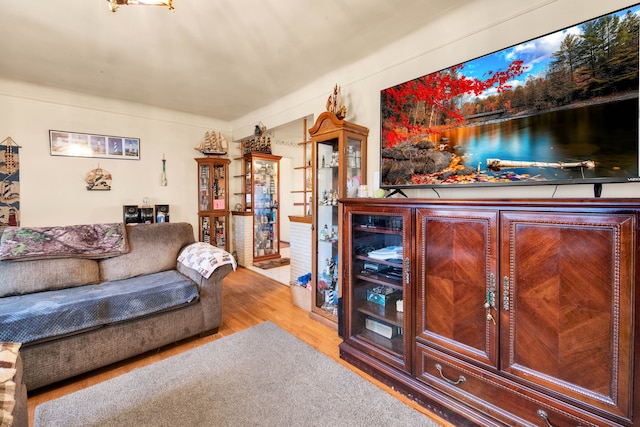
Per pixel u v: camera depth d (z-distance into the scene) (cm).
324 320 265
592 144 148
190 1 194
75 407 159
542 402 124
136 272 255
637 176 137
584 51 150
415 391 166
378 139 259
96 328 192
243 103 411
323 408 159
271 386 178
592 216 111
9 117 329
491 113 183
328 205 273
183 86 346
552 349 122
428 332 162
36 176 346
